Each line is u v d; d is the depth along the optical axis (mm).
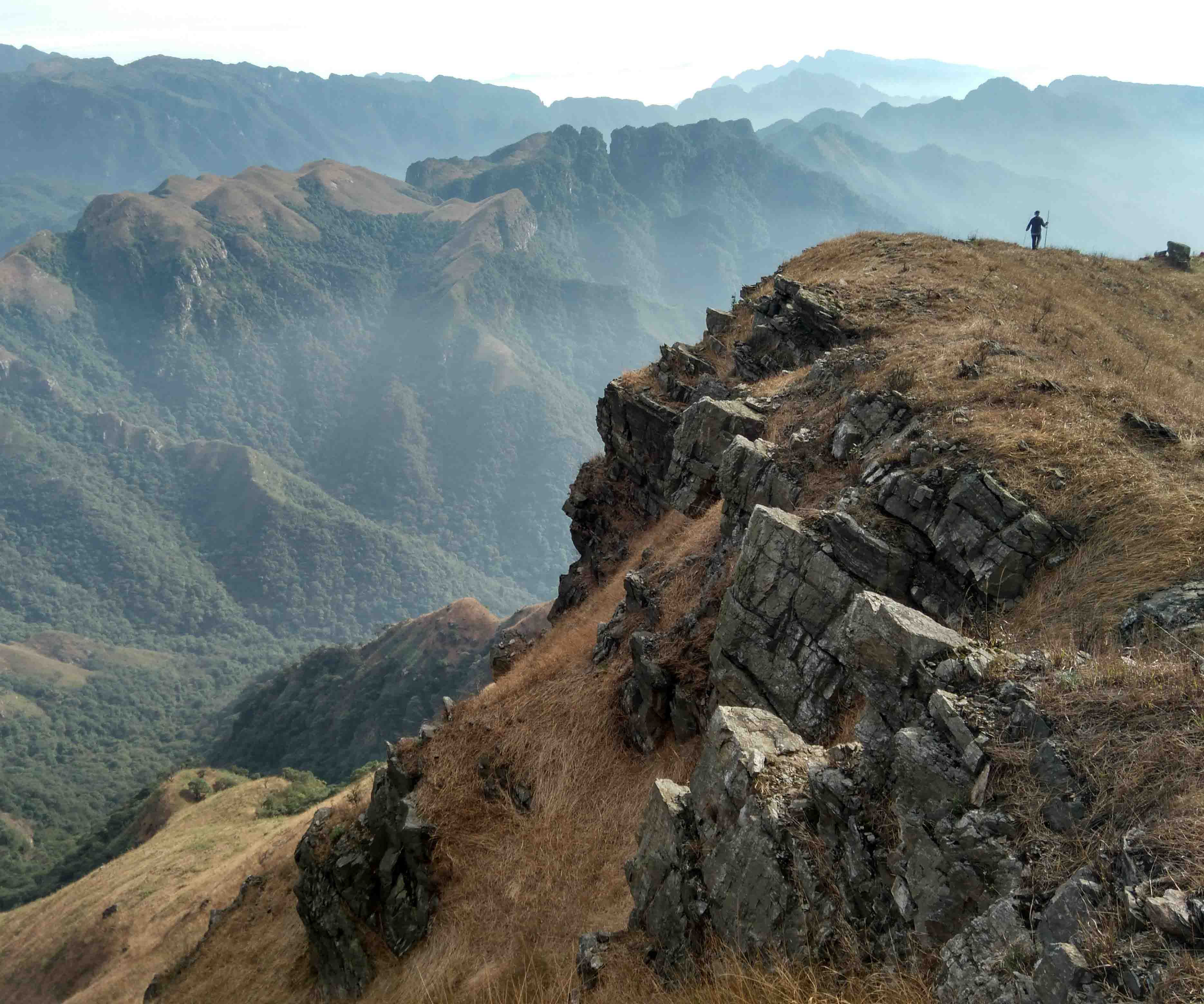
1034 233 40094
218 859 59531
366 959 15766
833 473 15547
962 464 12336
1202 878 4336
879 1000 5527
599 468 34500
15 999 53469
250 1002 21172
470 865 14562
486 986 11852
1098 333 24500
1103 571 10031
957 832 5645
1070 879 4855
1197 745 5250
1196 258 46250
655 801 9008
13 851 166875
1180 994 3863
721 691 12836
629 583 19094
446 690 159125
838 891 6480
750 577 12562
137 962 45188
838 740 10742
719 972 6965
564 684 17781
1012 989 4652
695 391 28453
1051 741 5699
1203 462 11688
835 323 24422
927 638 6949
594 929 11609
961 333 20406
